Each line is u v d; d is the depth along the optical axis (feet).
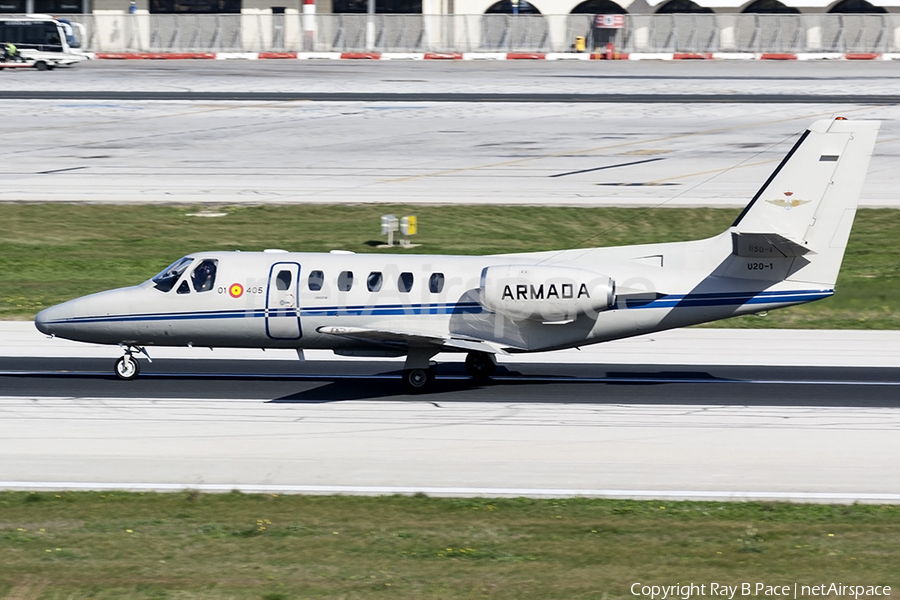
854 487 204.95
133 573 154.51
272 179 593.01
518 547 168.55
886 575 156.97
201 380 294.05
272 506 190.49
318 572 155.53
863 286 440.04
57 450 224.53
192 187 575.38
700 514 187.62
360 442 232.94
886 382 299.38
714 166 615.16
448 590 148.25
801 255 268.41
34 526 177.58
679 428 247.09
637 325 279.28
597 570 157.79
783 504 193.67
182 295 283.18
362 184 584.40
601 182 586.04
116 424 245.86
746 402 274.16
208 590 147.02
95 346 339.98
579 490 201.67
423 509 189.37
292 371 307.58
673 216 529.04
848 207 270.67
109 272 454.40
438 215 533.55
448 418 254.68
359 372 307.78
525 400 274.36
